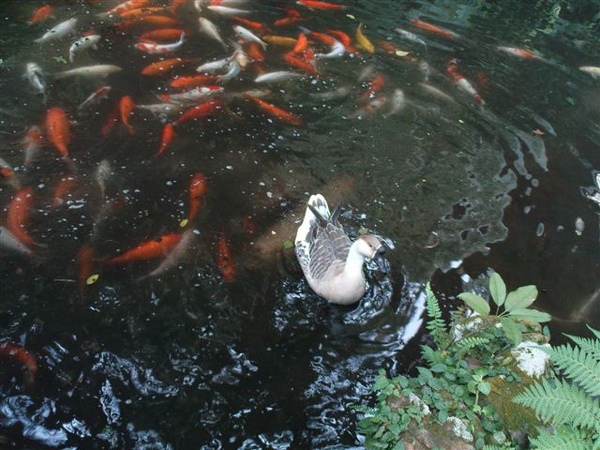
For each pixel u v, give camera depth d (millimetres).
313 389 3039
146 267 3398
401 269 3574
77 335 3107
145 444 2803
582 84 5578
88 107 4250
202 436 2846
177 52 4902
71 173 3797
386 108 4699
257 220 3725
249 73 4781
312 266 3355
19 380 2934
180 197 3771
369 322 3316
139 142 4059
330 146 4285
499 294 3135
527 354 3098
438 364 3006
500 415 2883
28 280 3275
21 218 3521
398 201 3977
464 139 4559
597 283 3699
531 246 3836
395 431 2793
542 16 6855
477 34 6102
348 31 5637
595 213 4137
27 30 4891
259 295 3363
